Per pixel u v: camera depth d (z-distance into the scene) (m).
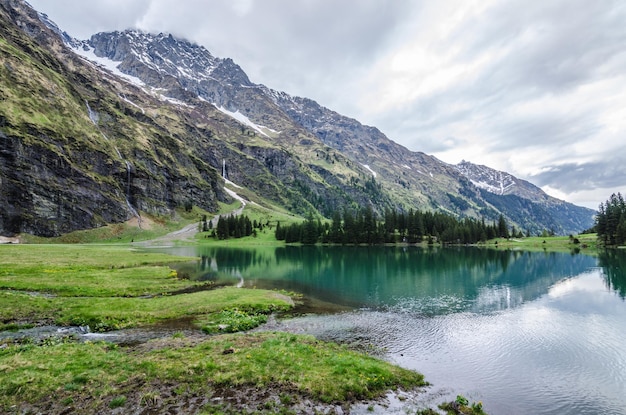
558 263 98.69
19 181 165.50
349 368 21.80
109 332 30.91
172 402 16.91
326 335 32.56
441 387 21.83
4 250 91.56
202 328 31.97
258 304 42.03
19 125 181.38
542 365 26.27
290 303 45.56
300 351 24.22
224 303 41.53
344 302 48.03
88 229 187.50
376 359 25.84
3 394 16.94
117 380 18.83
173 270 76.75
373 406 18.19
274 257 120.19
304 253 139.12
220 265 92.88
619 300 50.41
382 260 110.19
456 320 39.06
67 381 18.41
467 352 28.81
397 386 20.98
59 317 33.84
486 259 112.62
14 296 37.72
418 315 41.25
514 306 46.44
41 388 17.53
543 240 182.62
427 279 70.56
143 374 19.59
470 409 18.95
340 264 98.19
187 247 171.75
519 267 90.50
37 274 55.84
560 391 22.08
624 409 20.05
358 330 34.53
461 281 67.69
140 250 140.50
